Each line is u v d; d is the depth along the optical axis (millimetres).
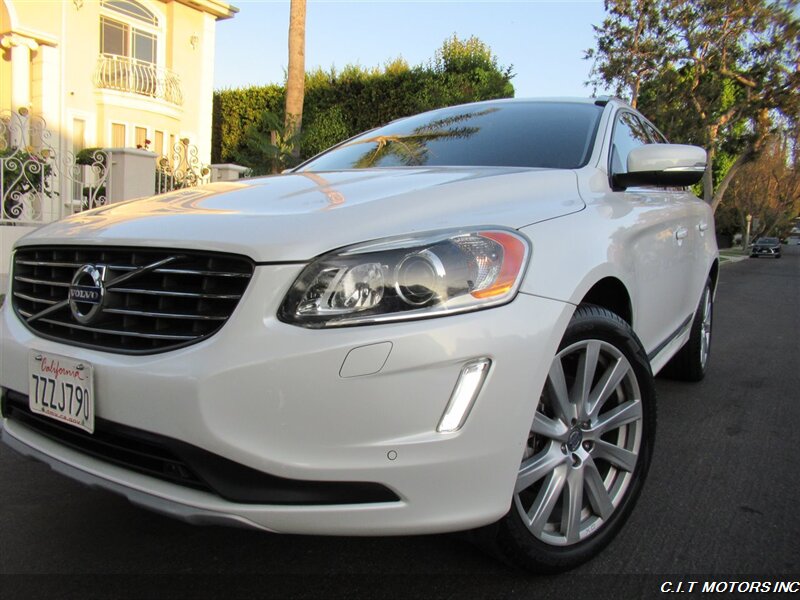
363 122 21703
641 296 2771
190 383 1740
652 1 21953
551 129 3131
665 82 22359
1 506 2723
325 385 1698
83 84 15984
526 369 1861
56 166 6695
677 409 4148
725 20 21328
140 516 2662
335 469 1710
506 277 1884
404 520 1757
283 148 9977
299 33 10641
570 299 2029
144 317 1931
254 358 1712
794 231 91125
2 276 6316
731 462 3275
